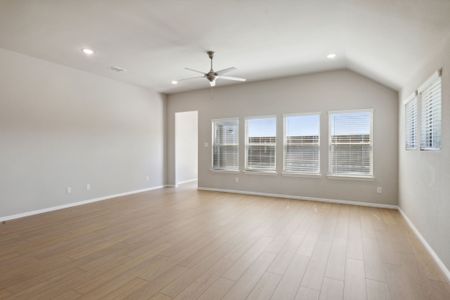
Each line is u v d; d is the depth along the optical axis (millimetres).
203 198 5816
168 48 3990
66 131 4980
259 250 2951
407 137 4047
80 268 2533
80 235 3451
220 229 3680
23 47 3986
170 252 2906
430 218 2885
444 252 2469
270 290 2146
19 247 3049
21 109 4305
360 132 5059
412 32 2602
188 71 5246
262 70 5191
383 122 4832
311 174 5477
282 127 5789
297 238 3316
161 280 2309
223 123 6664
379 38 3098
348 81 5098
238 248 3010
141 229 3697
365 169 5035
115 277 2361
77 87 5152
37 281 2291
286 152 5809
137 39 3650
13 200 4223
